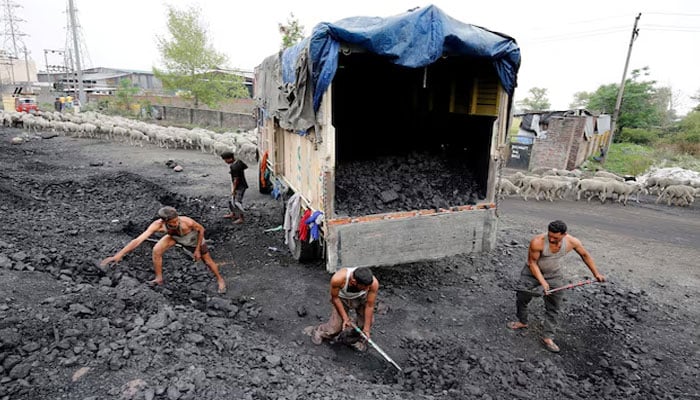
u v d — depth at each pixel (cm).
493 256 701
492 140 562
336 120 838
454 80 662
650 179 1278
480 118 602
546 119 1769
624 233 875
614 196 1188
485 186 589
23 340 333
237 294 545
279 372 347
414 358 427
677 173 1468
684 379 404
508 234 832
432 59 468
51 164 1353
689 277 646
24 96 3231
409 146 773
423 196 579
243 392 309
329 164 480
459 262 672
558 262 437
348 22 483
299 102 518
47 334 345
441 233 537
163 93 3994
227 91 3012
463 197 586
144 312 409
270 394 311
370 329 473
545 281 433
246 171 1439
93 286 446
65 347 332
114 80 5359
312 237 533
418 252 532
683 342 467
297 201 628
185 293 520
